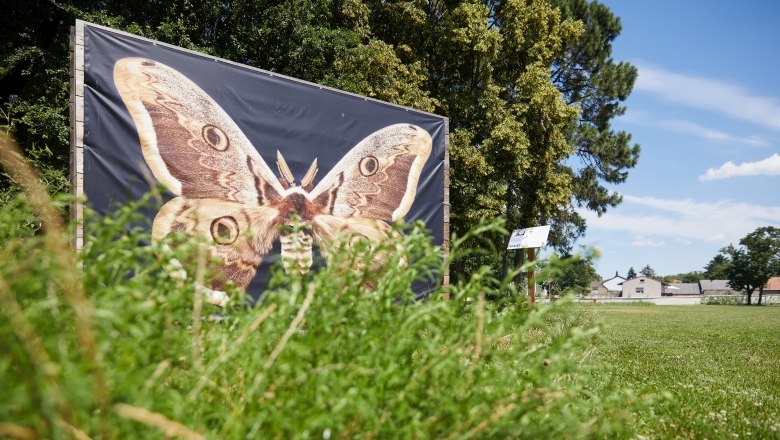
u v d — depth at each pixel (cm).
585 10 3641
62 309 152
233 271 686
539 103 2402
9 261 157
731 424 415
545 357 210
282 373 164
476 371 190
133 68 641
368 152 852
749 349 1152
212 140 695
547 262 205
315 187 787
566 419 208
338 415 153
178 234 184
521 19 2556
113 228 168
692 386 596
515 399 185
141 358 142
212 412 167
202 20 1777
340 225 803
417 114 920
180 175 661
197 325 176
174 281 182
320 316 181
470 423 173
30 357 112
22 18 1611
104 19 1537
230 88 721
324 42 1952
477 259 2408
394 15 2384
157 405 136
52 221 168
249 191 719
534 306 204
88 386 116
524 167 2356
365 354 181
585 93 3700
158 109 654
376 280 208
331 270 193
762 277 9150
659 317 2886
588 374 252
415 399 175
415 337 192
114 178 617
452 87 2566
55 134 1205
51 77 1530
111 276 169
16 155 185
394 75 2184
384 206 861
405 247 208
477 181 2283
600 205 3766
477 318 201
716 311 4397
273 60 1872
